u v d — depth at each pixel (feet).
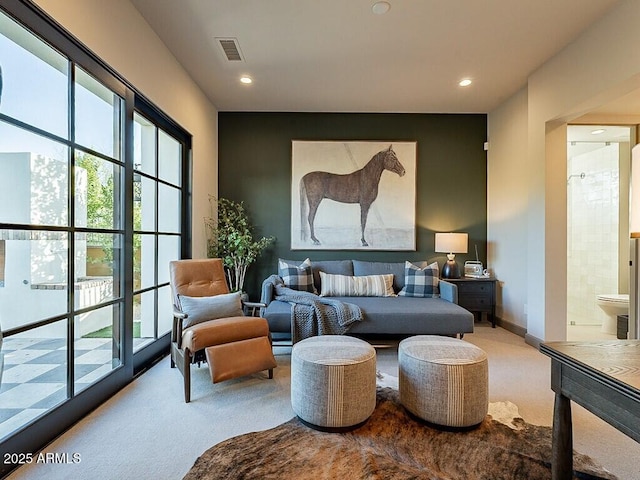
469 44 9.67
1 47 4.97
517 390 7.89
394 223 15.11
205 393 7.70
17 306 5.27
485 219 15.16
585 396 3.85
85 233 6.84
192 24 8.85
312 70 11.26
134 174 8.98
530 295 11.36
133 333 8.67
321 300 10.76
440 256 15.17
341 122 15.10
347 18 8.55
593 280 15.21
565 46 9.72
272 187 15.14
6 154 5.06
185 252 11.96
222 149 15.08
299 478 4.90
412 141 15.12
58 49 5.93
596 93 8.64
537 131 11.06
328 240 15.08
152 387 7.99
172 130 10.93
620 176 14.26
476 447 5.69
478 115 15.14
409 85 12.33
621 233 14.28
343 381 6.06
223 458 5.35
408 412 6.75
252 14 8.42
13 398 5.22
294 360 6.59
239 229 14.93
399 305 11.02
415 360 6.51
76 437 5.95
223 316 8.78
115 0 7.47
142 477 4.95
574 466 5.22
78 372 6.60
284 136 15.10
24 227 5.40
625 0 7.75
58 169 6.10
